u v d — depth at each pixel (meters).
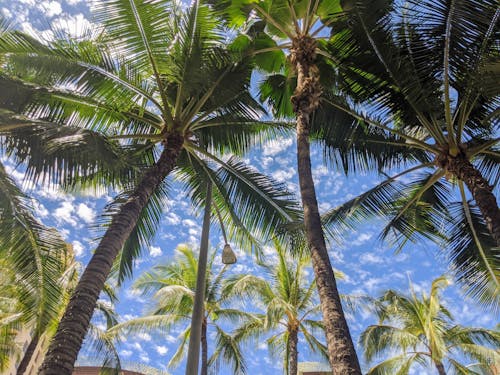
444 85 8.09
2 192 7.58
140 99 9.21
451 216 10.55
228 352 18.48
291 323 18.12
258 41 11.16
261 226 10.74
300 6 10.20
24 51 8.04
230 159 11.17
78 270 13.82
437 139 8.66
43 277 8.00
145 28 8.63
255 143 11.32
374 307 18.34
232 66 9.33
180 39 9.03
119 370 15.23
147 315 18.19
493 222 7.15
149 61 8.88
